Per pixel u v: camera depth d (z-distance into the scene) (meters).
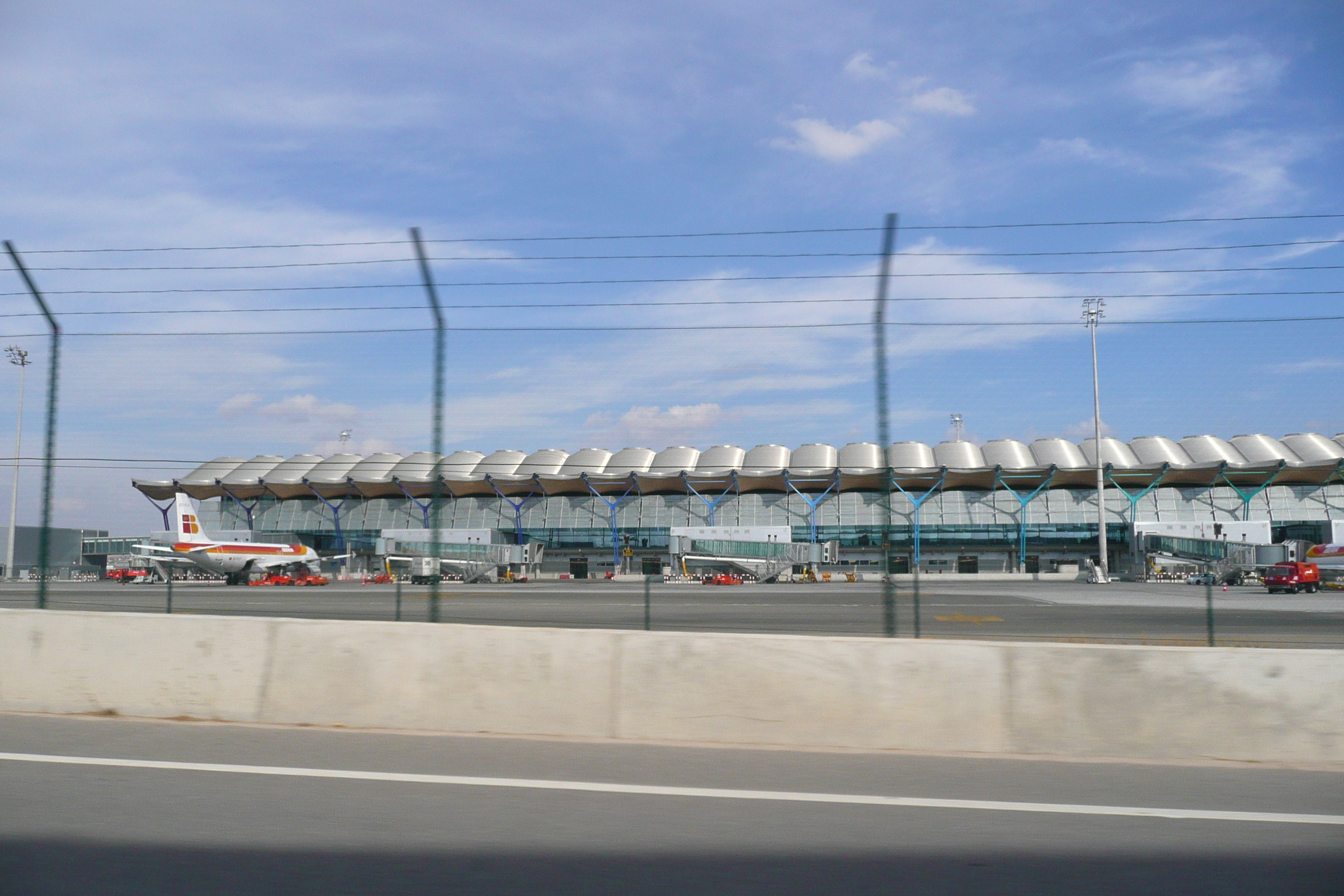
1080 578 73.06
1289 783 6.17
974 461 82.38
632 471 69.94
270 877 4.38
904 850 4.82
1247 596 45.22
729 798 5.77
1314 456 83.88
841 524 70.06
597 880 4.36
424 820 5.30
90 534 78.31
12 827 5.14
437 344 10.80
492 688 7.80
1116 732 6.94
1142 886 4.32
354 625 8.18
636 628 21.28
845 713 7.27
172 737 7.48
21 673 8.57
